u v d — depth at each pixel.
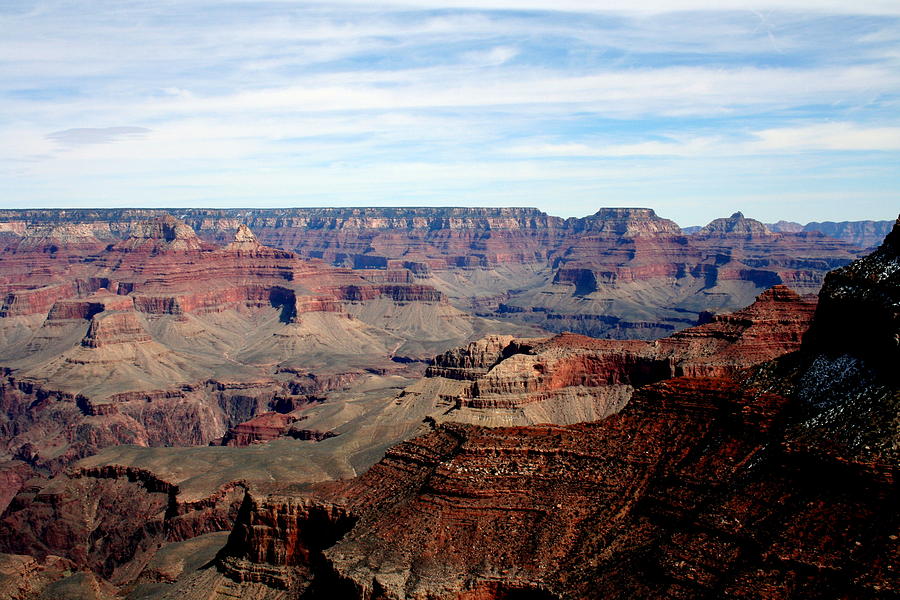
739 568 75.19
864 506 73.31
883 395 79.75
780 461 83.12
